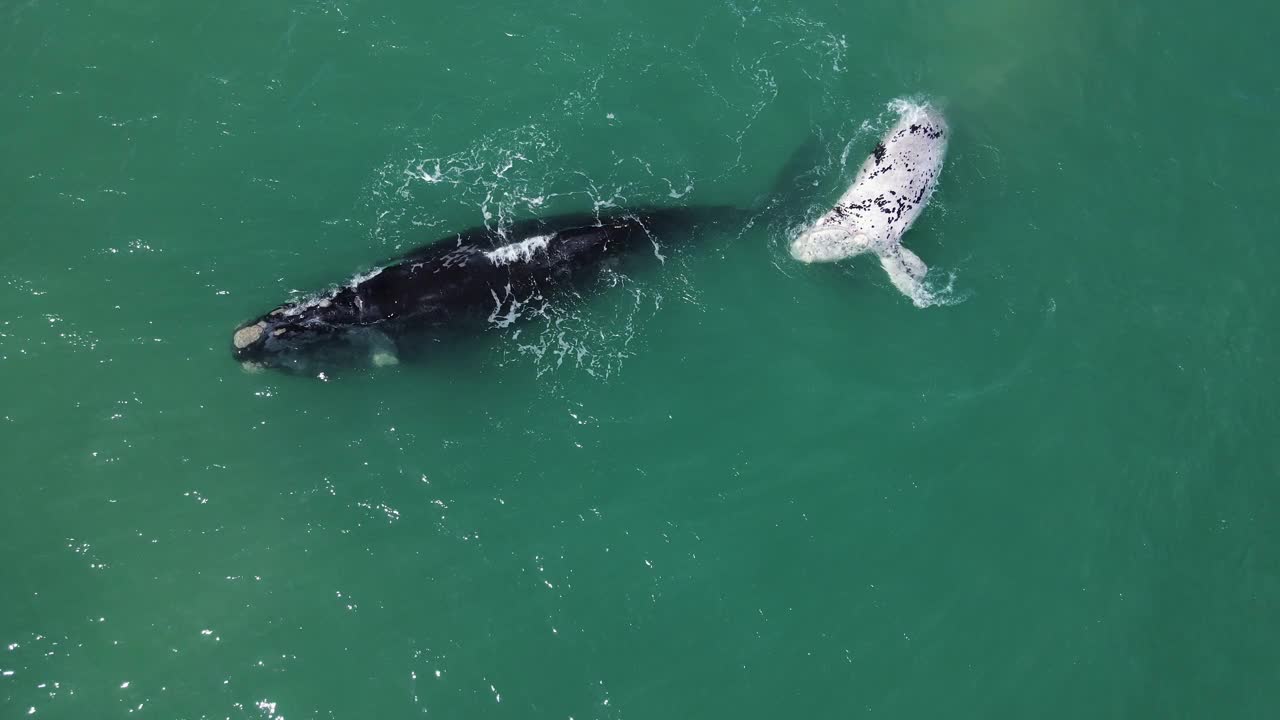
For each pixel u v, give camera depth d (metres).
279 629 23.72
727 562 25.31
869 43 32.84
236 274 27.88
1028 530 26.06
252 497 25.25
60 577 23.77
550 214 29.33
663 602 24.72
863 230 29.42
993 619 24.97
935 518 26.14
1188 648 24.94
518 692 23.45
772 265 29.41
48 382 25.84
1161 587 25.59
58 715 22.30
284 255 28.25
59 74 29.69
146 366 26.42
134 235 27.88
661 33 32.00
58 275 27.09
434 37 31.22
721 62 31.88
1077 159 31.39
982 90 32.50
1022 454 26.98
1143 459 27.00
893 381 27.88
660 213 29.67
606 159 30.30
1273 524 26.47
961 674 24.33
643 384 27.58
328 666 23.39
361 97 30.20
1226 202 30.88
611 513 25.75
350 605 24.14
